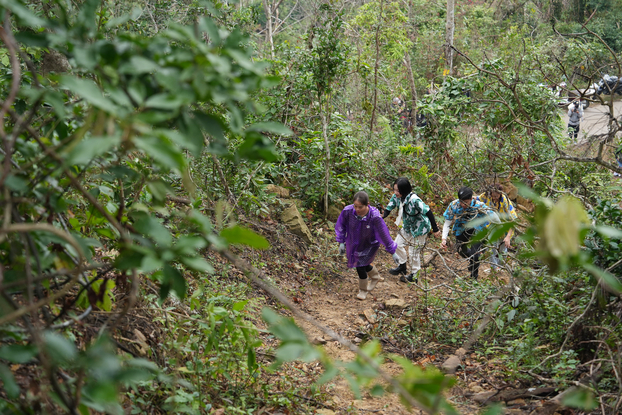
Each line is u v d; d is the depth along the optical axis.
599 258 4.16
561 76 10.77
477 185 9.95
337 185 9.72
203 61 1.69
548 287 5.33
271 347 5.39
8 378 1.65
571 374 4.35
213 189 7.04
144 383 3.28
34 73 2.08
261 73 1.73
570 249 1.30
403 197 8.00
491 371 5.04
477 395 4.48
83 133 1.54
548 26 18.16
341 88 10.77
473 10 21.86
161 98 1.54
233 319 4.37
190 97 1.58
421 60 19.94
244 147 1.78
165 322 4.15
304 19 19.50
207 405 3.61
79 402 1.76
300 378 5.04
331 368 1.51
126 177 2.38
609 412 3.42
